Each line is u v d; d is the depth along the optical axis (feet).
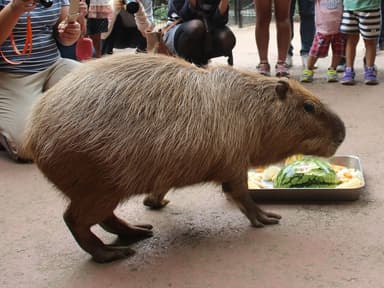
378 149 10.98
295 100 8.37
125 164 7.52
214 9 14.90
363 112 13.15
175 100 7.80
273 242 8.13
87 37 16.16
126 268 7.75
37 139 7.61
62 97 7.64
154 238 8.41
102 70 7.80
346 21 15.30
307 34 18.17
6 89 11.64
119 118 7.54
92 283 7.48
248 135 8.18
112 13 17.02
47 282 7.55
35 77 11.87
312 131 8.45
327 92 15.03
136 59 8.00
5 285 7.53
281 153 8.56
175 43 14.71
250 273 7.48
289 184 9.30
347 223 8.48
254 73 8.48
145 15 15.34
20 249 8.27
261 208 9.02
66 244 8.35
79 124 7.45
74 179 7.54
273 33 25.73
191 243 8.22
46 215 9.15
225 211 9.05
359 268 7.47
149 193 7.86
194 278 7.45
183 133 7.72
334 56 15.92
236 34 26.78
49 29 12.01
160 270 7.66
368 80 15.52
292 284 7.22
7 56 11.62
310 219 8.64
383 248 7.84
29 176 10.71
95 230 8.75
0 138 11.62
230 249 8.02
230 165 8.12
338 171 9.78
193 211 9.11
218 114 7.95
